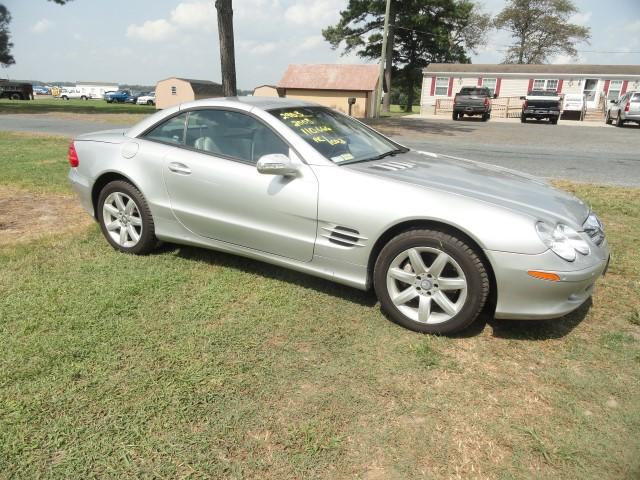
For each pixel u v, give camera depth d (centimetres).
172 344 292
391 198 308
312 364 277
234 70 1789
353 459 211
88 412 234
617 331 318
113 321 315
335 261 332
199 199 379
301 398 248
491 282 297
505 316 295
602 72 3278
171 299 348
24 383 253
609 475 205
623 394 255
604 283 390
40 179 727
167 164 391
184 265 408
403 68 4603
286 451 214
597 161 1032
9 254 420
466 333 315
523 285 282
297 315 330
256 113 367
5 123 1752
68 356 276
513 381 265
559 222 294
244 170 357
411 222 306
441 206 295
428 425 232
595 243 308
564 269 279
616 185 754
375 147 397
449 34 4259
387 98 4169
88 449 212
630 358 288
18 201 609
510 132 1809
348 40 4059
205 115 389
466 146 1292
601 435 227
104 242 457
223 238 378
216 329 310
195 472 202
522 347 299
